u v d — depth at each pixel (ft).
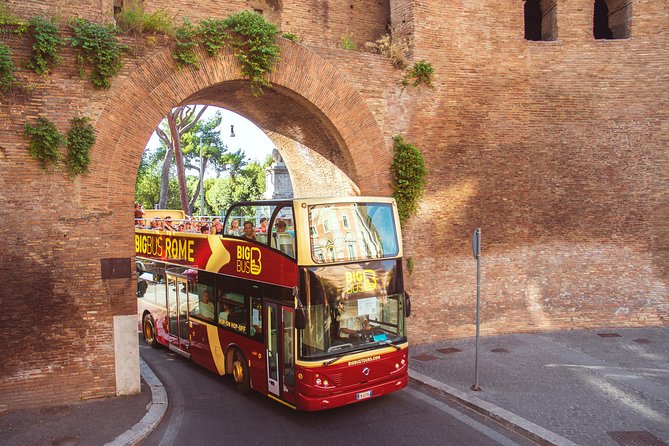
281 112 46.62
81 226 33.06
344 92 43.47
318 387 28.78
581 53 48.75
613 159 48.91
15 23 31.37
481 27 47.73
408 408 31.86
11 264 31.45
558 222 48.80
